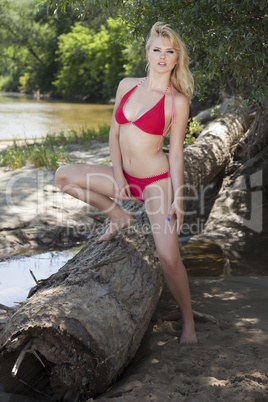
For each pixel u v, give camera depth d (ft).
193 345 10.62
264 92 16.81
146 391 8.79
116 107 11.05
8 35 143.84
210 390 8.63
